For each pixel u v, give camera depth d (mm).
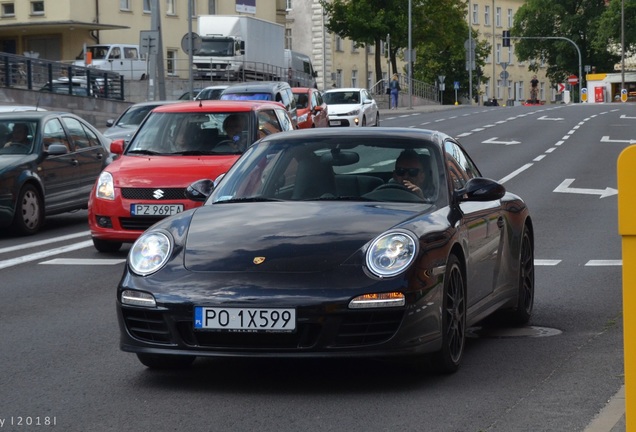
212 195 8914
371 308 7254
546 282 12555
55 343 9312
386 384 7688
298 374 8055
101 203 15016
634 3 125812
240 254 7578
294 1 101875
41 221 18438
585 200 22312
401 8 88250
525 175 28250
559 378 7797
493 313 10102
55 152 18562
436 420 6660
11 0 70750
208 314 7316
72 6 69562
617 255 14727
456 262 8062
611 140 40594
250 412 6930
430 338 7520
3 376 8062
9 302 11625
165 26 78500
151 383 7781
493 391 7430
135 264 7734
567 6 133375
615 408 6805
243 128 16109
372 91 88500
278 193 8719
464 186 9109
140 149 15953
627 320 4852
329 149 9047
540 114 64812
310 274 7363
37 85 48500
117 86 54594
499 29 142250
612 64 134125
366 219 7910
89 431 6512
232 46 65562
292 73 75438
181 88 64625
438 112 74812
